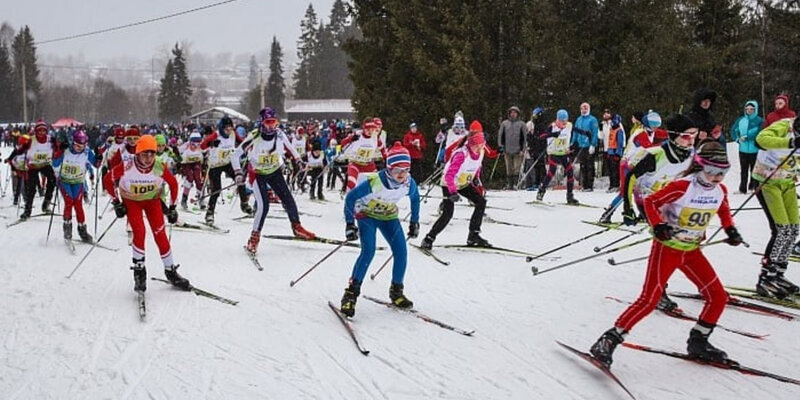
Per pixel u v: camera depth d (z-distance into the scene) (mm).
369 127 10023
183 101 81625
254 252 7621
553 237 8586
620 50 18484
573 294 5938
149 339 4902
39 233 9438
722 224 4434
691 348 4363
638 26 18562
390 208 5363
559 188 15094
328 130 20109
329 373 4270
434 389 4027
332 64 78938
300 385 4094
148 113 101938
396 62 20922
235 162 8312
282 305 5699
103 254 7902
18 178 12117
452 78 18859
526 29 18219
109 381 4180
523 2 19078
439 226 7641
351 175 9781
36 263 7434
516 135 14617
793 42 23406
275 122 7668
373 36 22016
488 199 12570
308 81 79562
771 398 3846
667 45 18484
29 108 73938
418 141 15711
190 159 12352
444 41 18875
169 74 81062
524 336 4891
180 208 12531
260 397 3934
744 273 6500
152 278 6621
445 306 5633
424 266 7055
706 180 3977
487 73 19359
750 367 4293
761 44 24016
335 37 78812
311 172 14195
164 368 4367
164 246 6094
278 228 9703
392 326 5133
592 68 19000
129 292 6152
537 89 19156
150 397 3953
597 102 18219
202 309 5598
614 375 4133
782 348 4613
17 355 4637
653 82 18469
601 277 6504
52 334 5047
